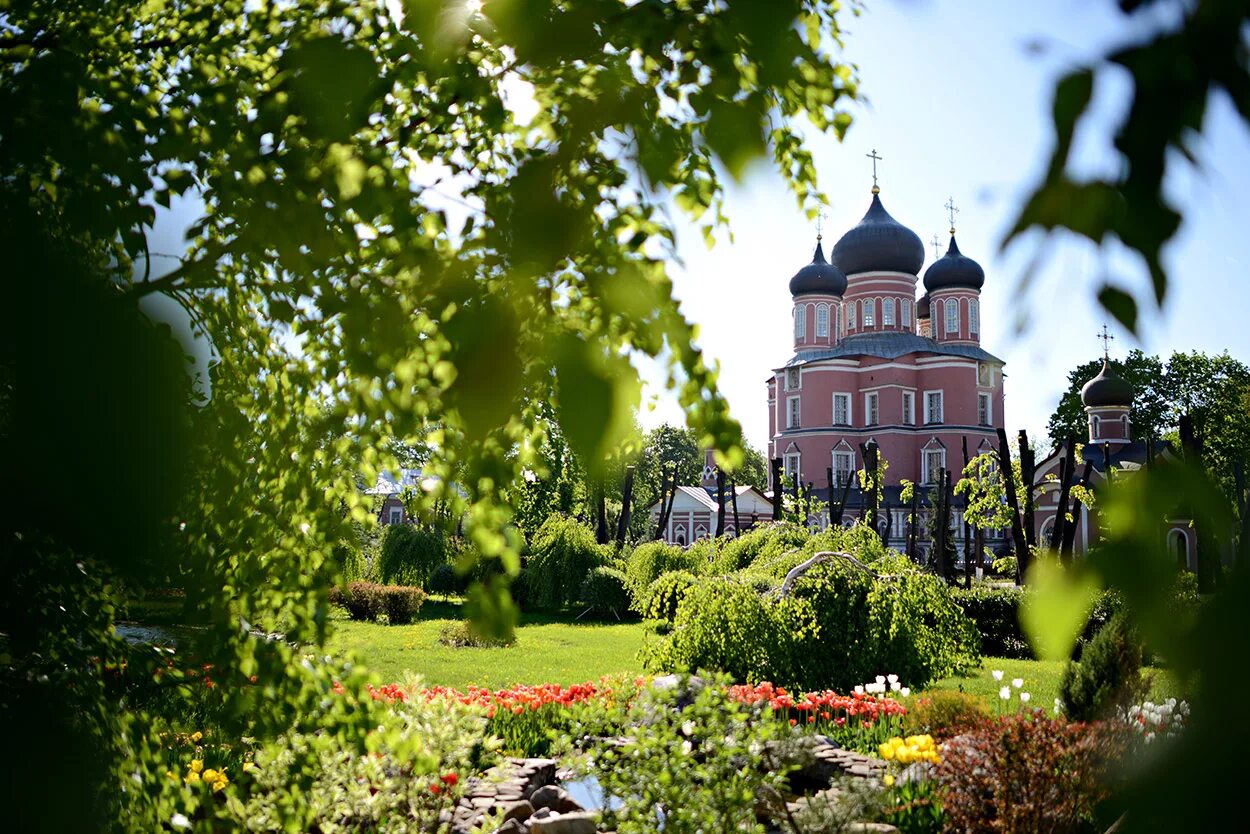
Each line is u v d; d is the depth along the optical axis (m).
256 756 3.45
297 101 1.58
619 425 1.21
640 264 1.84
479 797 5.68
